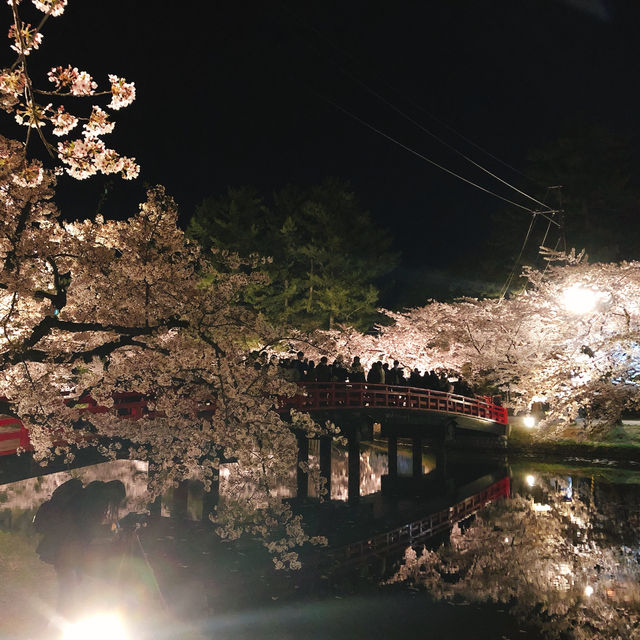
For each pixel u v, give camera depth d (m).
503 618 13.16
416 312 39.53
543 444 32.59
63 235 11.77
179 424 12.31
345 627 12.32
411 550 17.83
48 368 11.38
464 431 34.62
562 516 21.45
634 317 29.39
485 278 54.88
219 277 13.27
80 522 8.30
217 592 13.51
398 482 27.88
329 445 24.47
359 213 50.84
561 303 31.47
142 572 9.14
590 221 47.62
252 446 11.79
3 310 11.25
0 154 9.79
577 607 13.76
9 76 7.71
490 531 19.94
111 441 14.12
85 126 7.89
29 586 11.55
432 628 12.59
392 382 27.95
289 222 45.81
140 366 12.17
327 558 16.70
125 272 11.90
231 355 12.45
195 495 22.02
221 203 47.75
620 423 32.88
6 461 13.20
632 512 21.77
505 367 34.22
